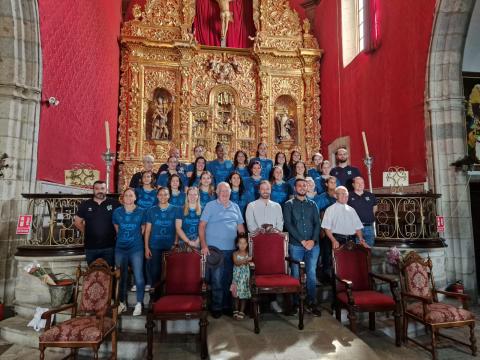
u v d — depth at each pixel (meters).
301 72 11.21
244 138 10.77
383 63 7.60
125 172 9.78
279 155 5.99
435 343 3.83
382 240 5.66
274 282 3.95
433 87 6.07
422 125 6.30
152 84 10.38
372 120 8.04
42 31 5.66
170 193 4.90
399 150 6.98
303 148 10.95
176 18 10.67
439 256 5.62
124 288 4.34
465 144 5.95
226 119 10.87
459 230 5.79
